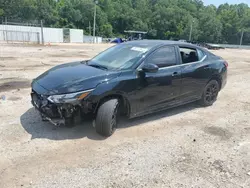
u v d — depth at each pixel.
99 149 3.75
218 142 4.16
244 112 5.75
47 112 3.78
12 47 22.77
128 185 2.97
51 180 2.99
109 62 4.70
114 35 99.06
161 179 3.11
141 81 4.38
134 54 4.65
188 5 113.56
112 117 4.09
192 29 91.00
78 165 3.32
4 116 4.72
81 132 4.23
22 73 9.05
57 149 3.67
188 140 4.19
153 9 109.38
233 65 14.77
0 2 71.94
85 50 23.03
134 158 3.55
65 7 93.31
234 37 89.56
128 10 104.50
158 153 3.72
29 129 4.23
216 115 5.46
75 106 3.76
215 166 3.44
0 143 3.73
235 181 3.13
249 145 4.10
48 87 3.87
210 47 41.03
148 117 5.11
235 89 8.07
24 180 2.97
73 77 4.03
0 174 3.05
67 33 49.28
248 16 92.38
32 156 3.46
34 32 41.75
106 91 3.93
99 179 3.05
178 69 5.00
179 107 5.87
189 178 3.15
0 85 7.05
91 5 94.12
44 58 14.22
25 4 77.44
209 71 5.65
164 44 4.96
